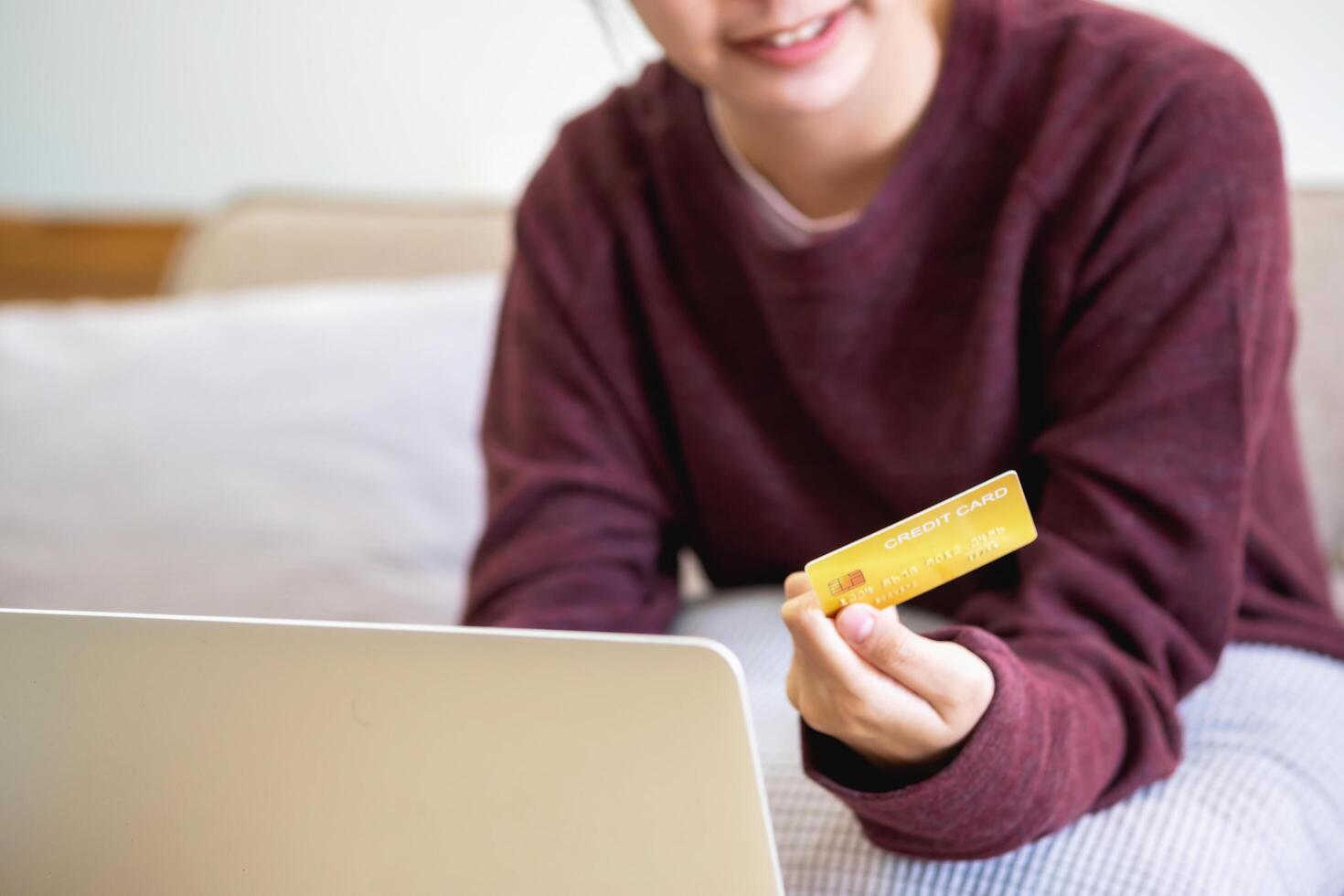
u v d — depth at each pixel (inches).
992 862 28.0
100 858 26.2
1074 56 35.3
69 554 56.0
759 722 35.0
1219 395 32.7
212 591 53.7
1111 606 31.8
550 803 22.5
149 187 90.5
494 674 21.8
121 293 87.0
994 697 25.0
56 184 92.0
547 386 43.9
